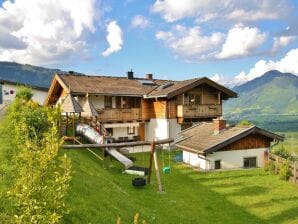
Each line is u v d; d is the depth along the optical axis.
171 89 36.81
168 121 36.84
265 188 20.89
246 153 26.97
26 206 6.66
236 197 19.25
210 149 25.03
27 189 6.56
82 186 14.02
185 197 19.17
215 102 39.94
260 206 17.80
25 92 30.92
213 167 26.02
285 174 22.53
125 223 12.48
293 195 19.47
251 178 23.28
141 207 15.95
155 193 19.53
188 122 37.69
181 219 15.52
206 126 31.03
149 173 21.58
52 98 39.16
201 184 22.00
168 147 36.38
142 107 38.53
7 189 9.87
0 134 16.92
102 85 37.34
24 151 7.23
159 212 16.19
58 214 7.15
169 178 23.53
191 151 27.22
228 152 26.39
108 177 20.41
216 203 18.25
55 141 7.37
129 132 38.69
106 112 35.56
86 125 29.47
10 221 8.43
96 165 22.25
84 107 30.12
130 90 37.56
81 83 36.41
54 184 6.80
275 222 15.73
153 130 38.69
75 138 26.14
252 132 26.36
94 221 11.23
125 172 23.86
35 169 6.79
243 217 16.30
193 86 36.66
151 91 38.47
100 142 25.27
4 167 11.60
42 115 16.62
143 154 33.34
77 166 17.81
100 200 13.44
